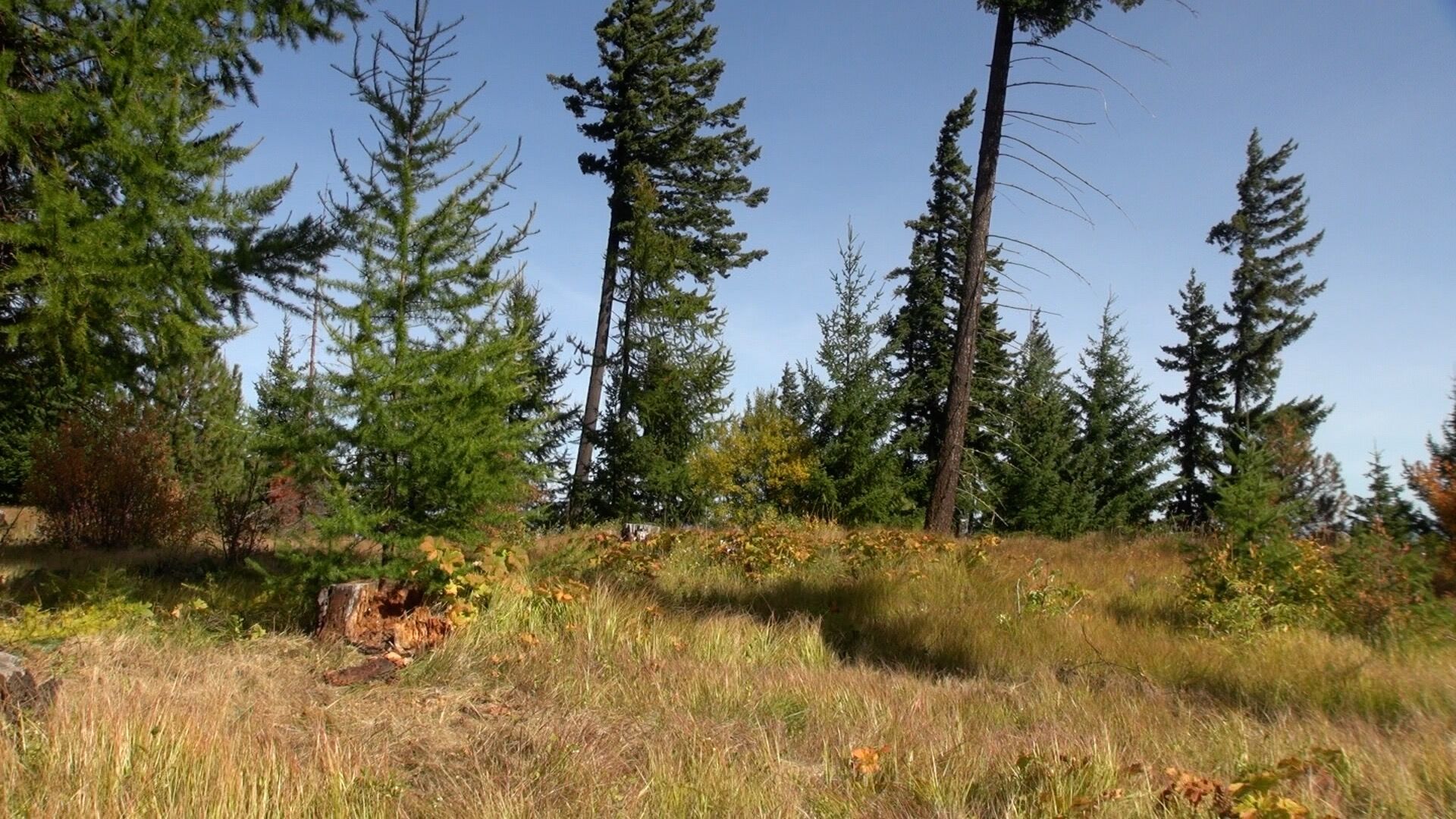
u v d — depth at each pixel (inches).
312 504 321.1
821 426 992.2
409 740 193.6
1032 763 177.6
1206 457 1440.7
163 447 615.8
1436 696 260.5
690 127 1026.1
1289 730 222.5
